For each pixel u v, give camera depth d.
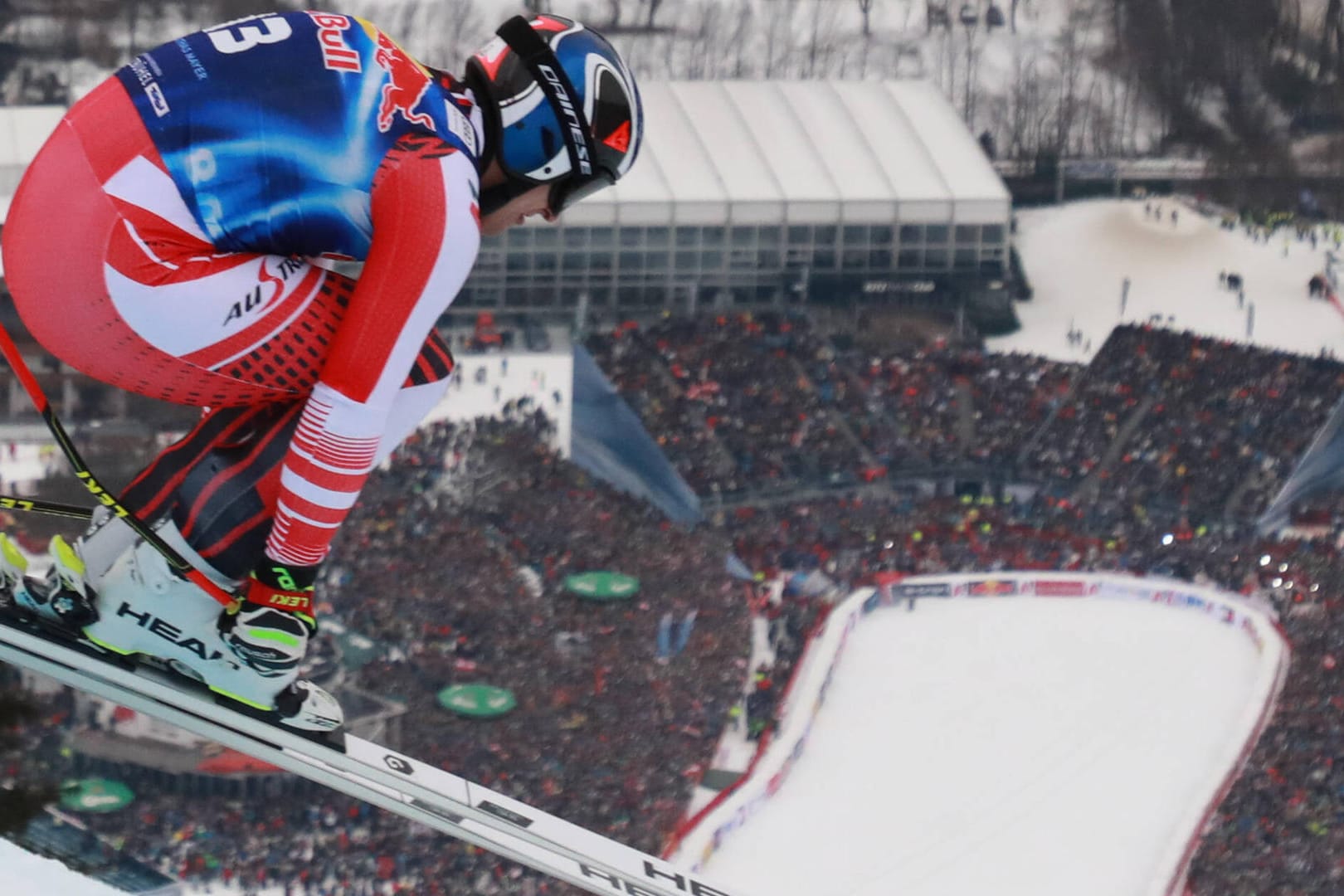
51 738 57.81
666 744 81.31
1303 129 149.38
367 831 61.19
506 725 79.06
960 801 80.44
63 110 117.50
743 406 118.81
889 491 115.81
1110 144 149.38
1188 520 114.12
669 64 148.12
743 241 126.06
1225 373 127.75
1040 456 120.94
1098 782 82.25
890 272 128.75
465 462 107.38
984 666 94.88
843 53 149.62
